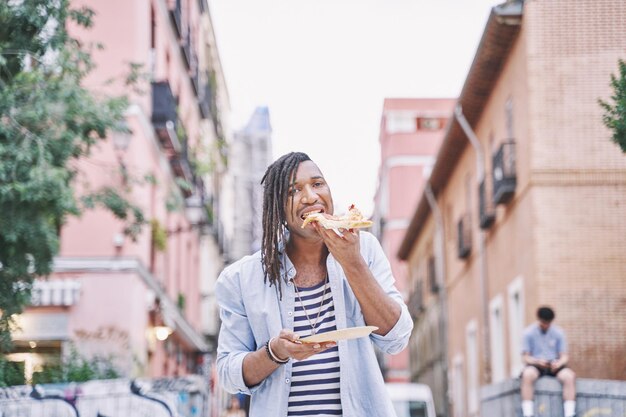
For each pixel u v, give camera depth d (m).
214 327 40.62
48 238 13.02
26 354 18.61
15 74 13.68
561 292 19.67
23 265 13.23
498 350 26.00
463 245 29.53
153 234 25.48
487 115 25.94
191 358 37.25
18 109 13.14
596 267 19.73
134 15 23.61
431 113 55.56
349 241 4.12
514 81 21.89
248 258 4.59
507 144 22.34
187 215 32.50
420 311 43.62
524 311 21.38
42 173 12.59
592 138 19.88
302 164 4.43
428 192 35.97
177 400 12.06
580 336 19.44
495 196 23.16
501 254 24.31
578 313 19.55
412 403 26.27
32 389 11.43
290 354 4.16
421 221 41.59
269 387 4.36
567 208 19.91
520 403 12.48
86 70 13.98
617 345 19.44
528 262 20.75
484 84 25.19
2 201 12.67
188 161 30.02
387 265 4.56
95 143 14.32
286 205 4.39
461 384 32.72
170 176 29.70
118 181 21.98
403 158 55.06
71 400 11.53
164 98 25.69
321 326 4.39
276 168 4.43
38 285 22.30
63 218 13.87
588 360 19.34
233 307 4.57
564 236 19.84
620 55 15.61
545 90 19.89
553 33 19.86
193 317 35.09
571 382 12.15
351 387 4.32
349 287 4.43
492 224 25.53
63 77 13.71
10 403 11.33
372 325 4.33
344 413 4.29
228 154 46.88
